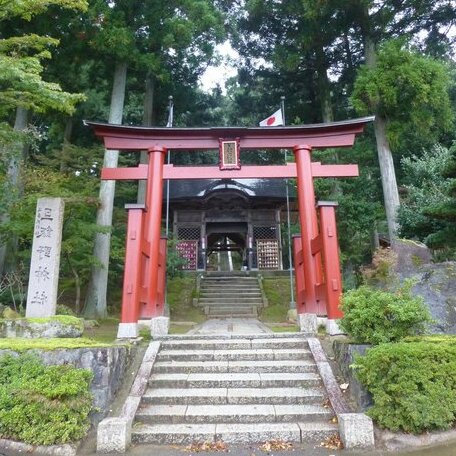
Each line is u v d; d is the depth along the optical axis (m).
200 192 17.48
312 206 7.57
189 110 18.83
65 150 11.30
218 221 18.00
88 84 14.49
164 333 6.45
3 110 7.36
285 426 4.07
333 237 6.53
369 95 11.30
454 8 13.03
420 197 11.45
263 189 17.80
